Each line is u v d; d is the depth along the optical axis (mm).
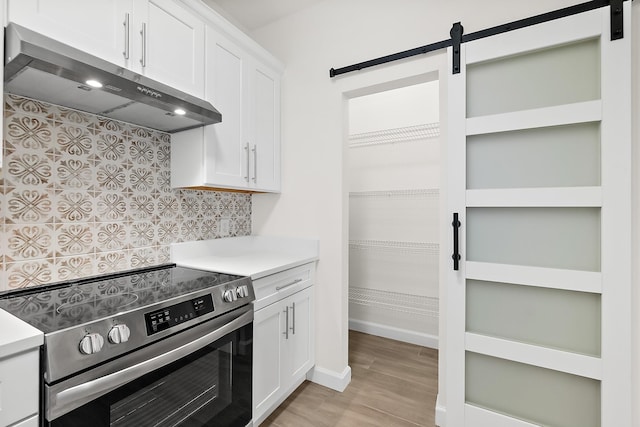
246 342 1452
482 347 1549
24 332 780
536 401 1463
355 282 2975
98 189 1434
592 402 1356
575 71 1385
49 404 781
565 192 1378
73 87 1100
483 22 1567
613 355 1288
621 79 1268
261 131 1997
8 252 1154
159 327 1035
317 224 2078
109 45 1171
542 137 1451
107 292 1205
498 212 1546
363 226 2934
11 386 724
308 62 2117
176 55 1427
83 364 836
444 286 1695
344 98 2027
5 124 1141
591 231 1363
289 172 2191
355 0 1955
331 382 1998
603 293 1307
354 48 1951
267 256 2010
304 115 2129
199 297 1212
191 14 1508
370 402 1852
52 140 1271
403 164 2748
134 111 1368
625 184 1265
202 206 1983
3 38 905
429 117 2635
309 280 2006
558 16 1380
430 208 2633
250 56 1900
